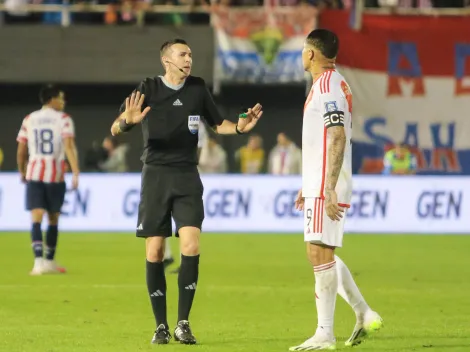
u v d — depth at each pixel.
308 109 29.30
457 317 38.31
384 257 65.25
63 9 98.19
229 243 74.31
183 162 31.38
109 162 97.50
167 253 54.38
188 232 31.11
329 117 28.59
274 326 35.72
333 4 97.31
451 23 97.12
